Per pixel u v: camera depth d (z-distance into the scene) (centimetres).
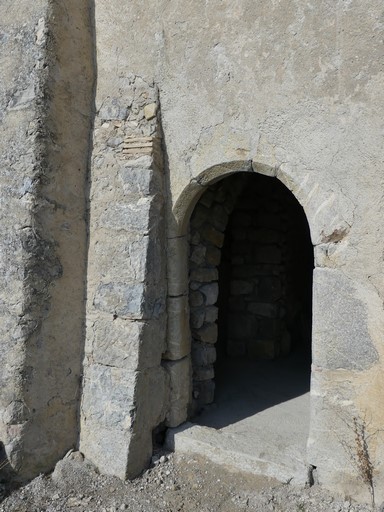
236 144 322
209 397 418
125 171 342
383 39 278
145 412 342
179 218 353
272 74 310
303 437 361
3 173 329
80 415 352
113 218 344
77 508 306
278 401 433
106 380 342
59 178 334
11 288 322
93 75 360
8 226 325
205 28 328
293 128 305
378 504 288
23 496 315
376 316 286
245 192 537
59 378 340
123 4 351
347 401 296
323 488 306
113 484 328
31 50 327
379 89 281
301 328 591
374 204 285
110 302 342
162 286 355
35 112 321
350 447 296
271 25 309
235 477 328
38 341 325
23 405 321
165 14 339
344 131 291
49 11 325
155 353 350
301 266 582
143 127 344
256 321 541
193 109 335
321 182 298
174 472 340
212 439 353
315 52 297
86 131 355
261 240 537
